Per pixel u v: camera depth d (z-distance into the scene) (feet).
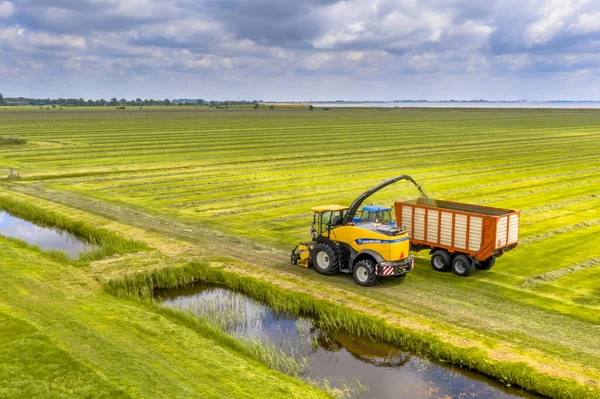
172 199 122.93
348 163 184.44
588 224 95.91
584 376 43.73
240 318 58.80
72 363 44.47
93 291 63.21
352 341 53.11
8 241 84.94
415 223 73.46
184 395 40.42
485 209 72.79
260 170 168.25
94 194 128.36
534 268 71.87
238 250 81.66
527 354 47.47
